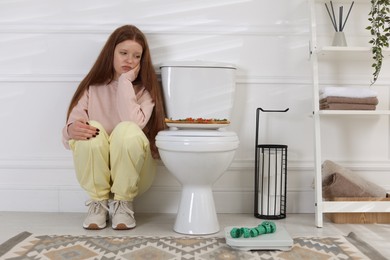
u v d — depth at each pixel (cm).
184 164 197
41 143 252
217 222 211
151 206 251
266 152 239
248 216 245
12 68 250
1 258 168
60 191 251
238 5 251
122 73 232
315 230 215
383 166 254
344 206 221
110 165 213
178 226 208
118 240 192
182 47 251
